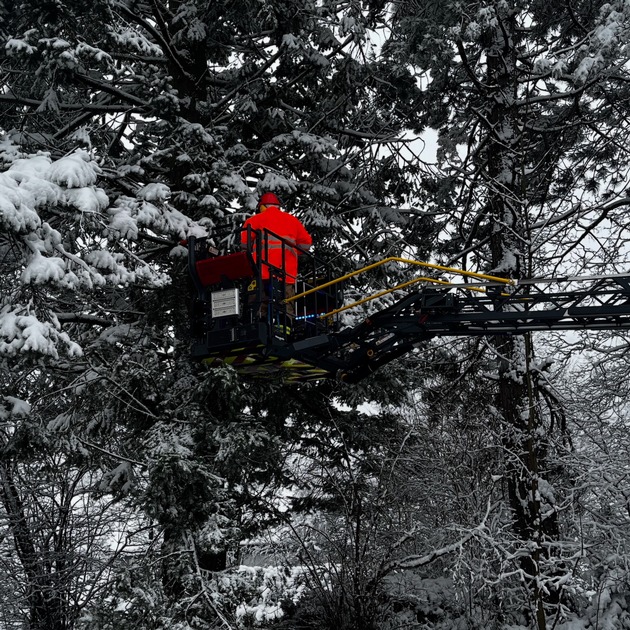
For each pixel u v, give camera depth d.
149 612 10.23
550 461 12.18
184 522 11.08
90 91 15.27
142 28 14.24
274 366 10.70
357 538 12.23
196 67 14.84
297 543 14.62
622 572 10.53
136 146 14.87
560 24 16.09
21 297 9.79
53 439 11.58
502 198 13.12
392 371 14.45
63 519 16.56
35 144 12.95
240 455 11.03
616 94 15.13
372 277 14.61
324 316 10.82
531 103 14.83
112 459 13.62
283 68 14.44
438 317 10.37
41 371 12.75
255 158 14.61
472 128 15.16
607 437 12.60
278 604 14.08
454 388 15.63
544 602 11.47
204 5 13.95
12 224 9.16
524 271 12.97
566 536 12.20
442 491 12.88
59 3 11.01
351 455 14.57
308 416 14.77
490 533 11.06
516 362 12.88
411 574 13.09
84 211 9.91
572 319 10.15
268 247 10.25
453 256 16.08
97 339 12.87
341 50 14.82
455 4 12.87
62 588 16.06
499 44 14.14
